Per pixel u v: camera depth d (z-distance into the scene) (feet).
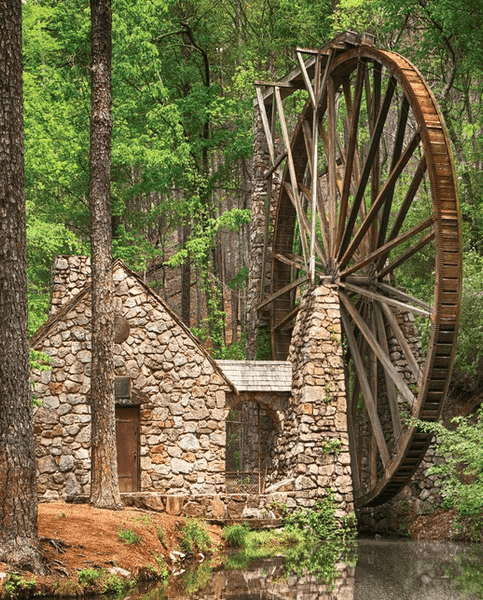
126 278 62.03
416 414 56.03
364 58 63.52
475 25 76.64
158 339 61.82
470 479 60.95
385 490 59.77
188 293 106.52
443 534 57.88
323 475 61.36
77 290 65.62
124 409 61.11
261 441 79.56
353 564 45.03
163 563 42.16
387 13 83.56
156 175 91.76
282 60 115.34
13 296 36.52
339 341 63.93
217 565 44.73
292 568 43.65
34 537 36.09
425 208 81.61
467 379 73.82
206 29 107.14
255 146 88.79
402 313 67.21
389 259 84.58
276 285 82.53
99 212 51.85
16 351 36.32
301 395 63.21
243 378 64.80
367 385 62.80
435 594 35.29
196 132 103.71
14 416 35.94
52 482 58.59
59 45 79.87
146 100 90.94
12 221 36.86
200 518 53.88
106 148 52.37
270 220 86.84
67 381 59.82
